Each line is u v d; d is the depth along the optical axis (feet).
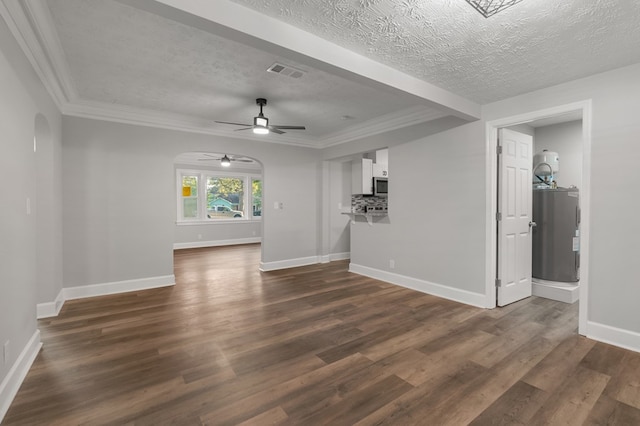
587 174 8.80
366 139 16.49
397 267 14.87
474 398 6.16
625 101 8.16
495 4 5.50
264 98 11.97
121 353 8.05
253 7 5.87
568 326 9.70
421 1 5.69
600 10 5.84
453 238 12.35
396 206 14.79
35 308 8.04
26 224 7.33
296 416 5.66
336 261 21.03
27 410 5.81
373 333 9.29
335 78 10.06
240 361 7.65
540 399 6.11
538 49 7.34
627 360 7.56
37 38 7.31
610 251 8.45
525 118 10.14
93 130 13.05
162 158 14.69
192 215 28.32
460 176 12.03
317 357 7.85
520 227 12.22
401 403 6.03
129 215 13.89
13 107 6.53
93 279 13.14
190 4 5.24
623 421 5.48
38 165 10.55
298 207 19.36
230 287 14.51
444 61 8.00
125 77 10.09
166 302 12.28
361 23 6.39
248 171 31.17
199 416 5.66
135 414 5.70
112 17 6.84
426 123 13.29
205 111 13.70
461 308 11.40
